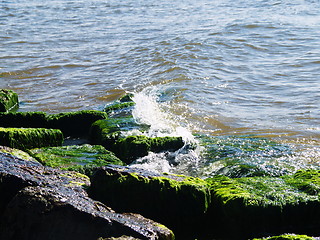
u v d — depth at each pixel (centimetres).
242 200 672
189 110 1268
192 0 3266
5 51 1945
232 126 1164
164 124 1155
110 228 579
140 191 692
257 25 2291
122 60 1794
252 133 1115
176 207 692
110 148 1013
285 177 785
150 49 1916
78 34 2277
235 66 1680
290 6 2831
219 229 697
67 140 1106
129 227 580
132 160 948
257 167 883
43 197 612
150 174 730
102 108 1314
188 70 1627
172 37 2106
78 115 1137
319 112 1234
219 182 769
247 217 666
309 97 1348
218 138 1054
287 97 1360
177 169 921
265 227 667
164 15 2744
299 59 1733
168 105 1304
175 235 690
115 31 2328
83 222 584
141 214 691
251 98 1364
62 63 1777
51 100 1398
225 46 1938
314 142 1049
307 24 2292
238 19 2481
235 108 1287
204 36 2097
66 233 582
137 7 3053
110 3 3228
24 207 605
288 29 2195
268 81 1511
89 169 823
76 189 683
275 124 1166
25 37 2214
